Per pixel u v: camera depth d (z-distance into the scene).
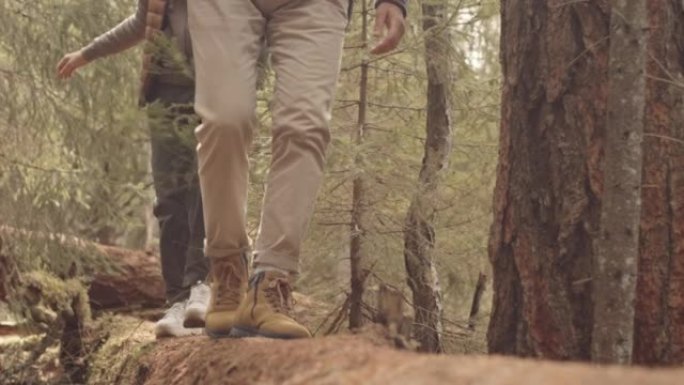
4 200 4.62
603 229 2.80
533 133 3.20
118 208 3.84
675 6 3.09
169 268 3.80
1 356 4.90
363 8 4.65
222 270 2.93
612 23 2.84
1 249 4.66
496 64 5.47
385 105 4.85
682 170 2.99
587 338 3.04
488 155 5.08
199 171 2.82
